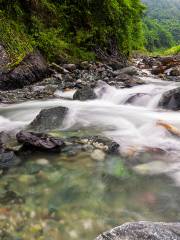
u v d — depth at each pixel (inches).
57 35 594.6
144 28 4077.3
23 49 456.4
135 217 134.2
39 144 197.0
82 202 145.5
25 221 130.6
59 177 168.4
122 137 232.2
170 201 146.6
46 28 575.2
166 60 877.8
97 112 313.0
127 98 369.4
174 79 544.1
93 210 139.3
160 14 7844.5
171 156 196.2
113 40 771.4
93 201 146.4
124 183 163.3
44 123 246.5
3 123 272.2
